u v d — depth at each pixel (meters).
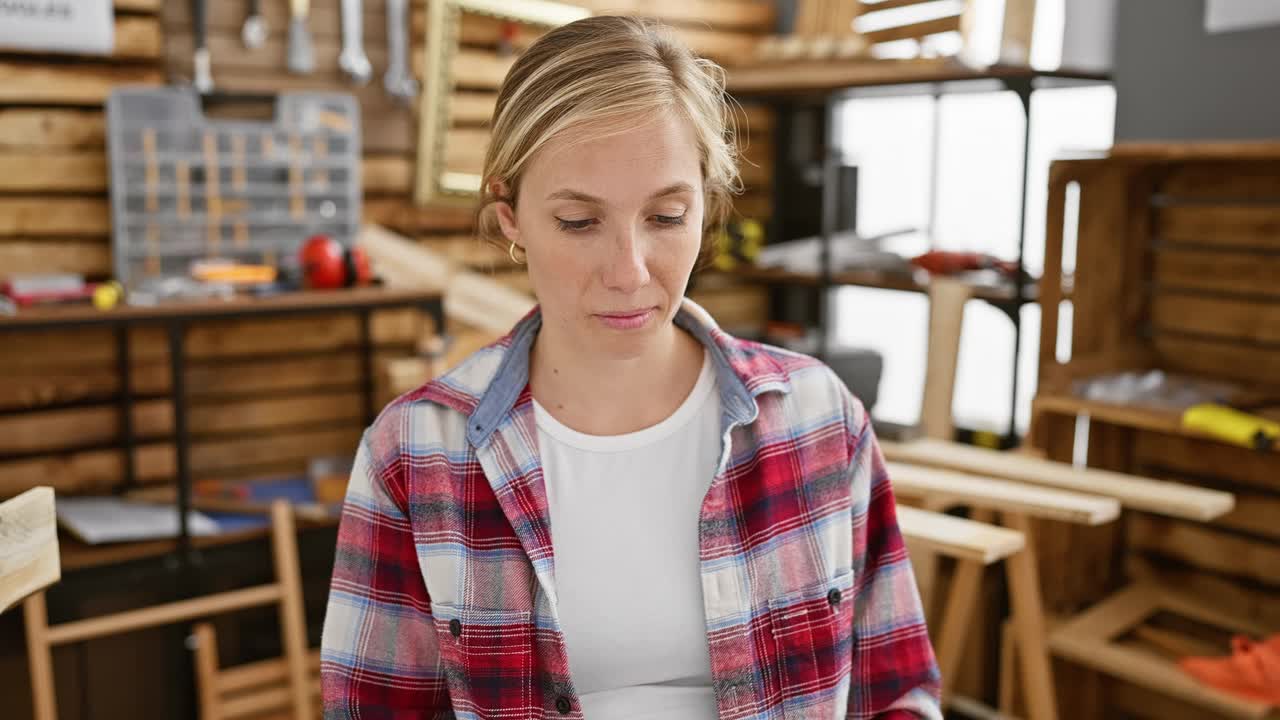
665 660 1.06
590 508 1.06
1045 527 2.70
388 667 1.07
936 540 1.91
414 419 1.09
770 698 1.06
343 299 2.71
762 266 3.53
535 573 1.04
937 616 2.71
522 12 3.49
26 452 2.96
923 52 2.95
